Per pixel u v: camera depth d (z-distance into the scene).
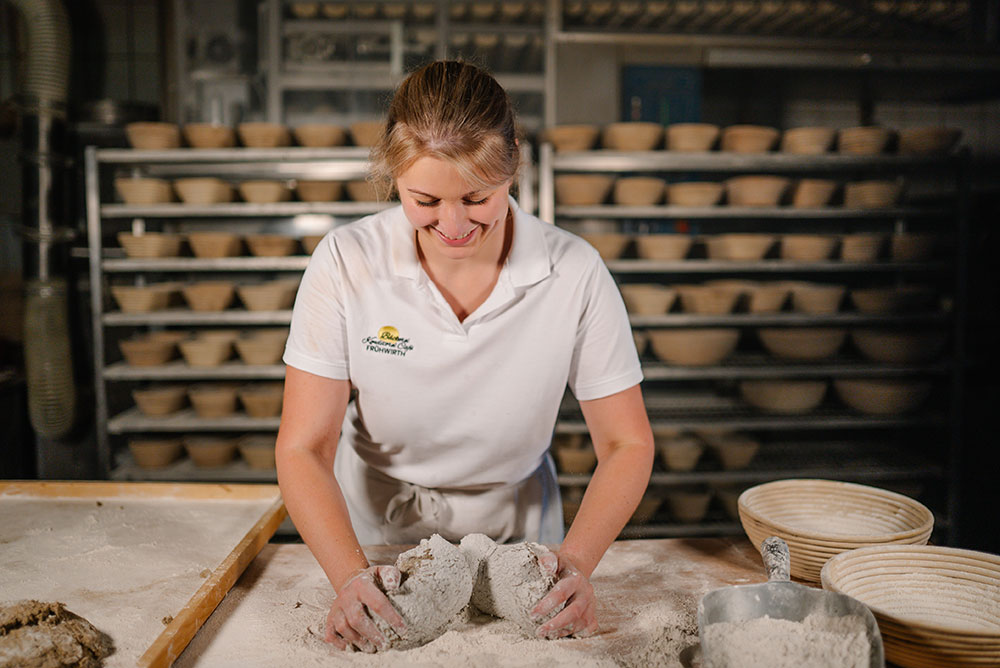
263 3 3.57
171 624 0.91
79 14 3.74
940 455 3.65
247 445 3.24
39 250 3.35
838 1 3.42
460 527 1.34
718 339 3.22
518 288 1.13
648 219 3.57
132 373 3.24
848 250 3.26
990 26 3.55
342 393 1.15
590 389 1.20
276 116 3.53
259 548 1.19
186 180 3.17
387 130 0.94
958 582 0.94
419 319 1.14
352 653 0.90
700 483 3.36
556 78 3.57
